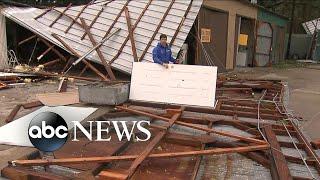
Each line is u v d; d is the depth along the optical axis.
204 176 3.87
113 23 10.91
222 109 6.61
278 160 3.99
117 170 3.78
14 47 12.49
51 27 10.98
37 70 10.35
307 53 27.20
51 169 3.80
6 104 6.88
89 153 4.21
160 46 6.97
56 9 11.71
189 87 6.07
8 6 11.62
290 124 5.80
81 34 10.72
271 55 21.31
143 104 6.34
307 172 4.02
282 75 15.00
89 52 9.80
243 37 17.45
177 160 4.17
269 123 5.76
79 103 5.49
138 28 10.61
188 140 4.65
